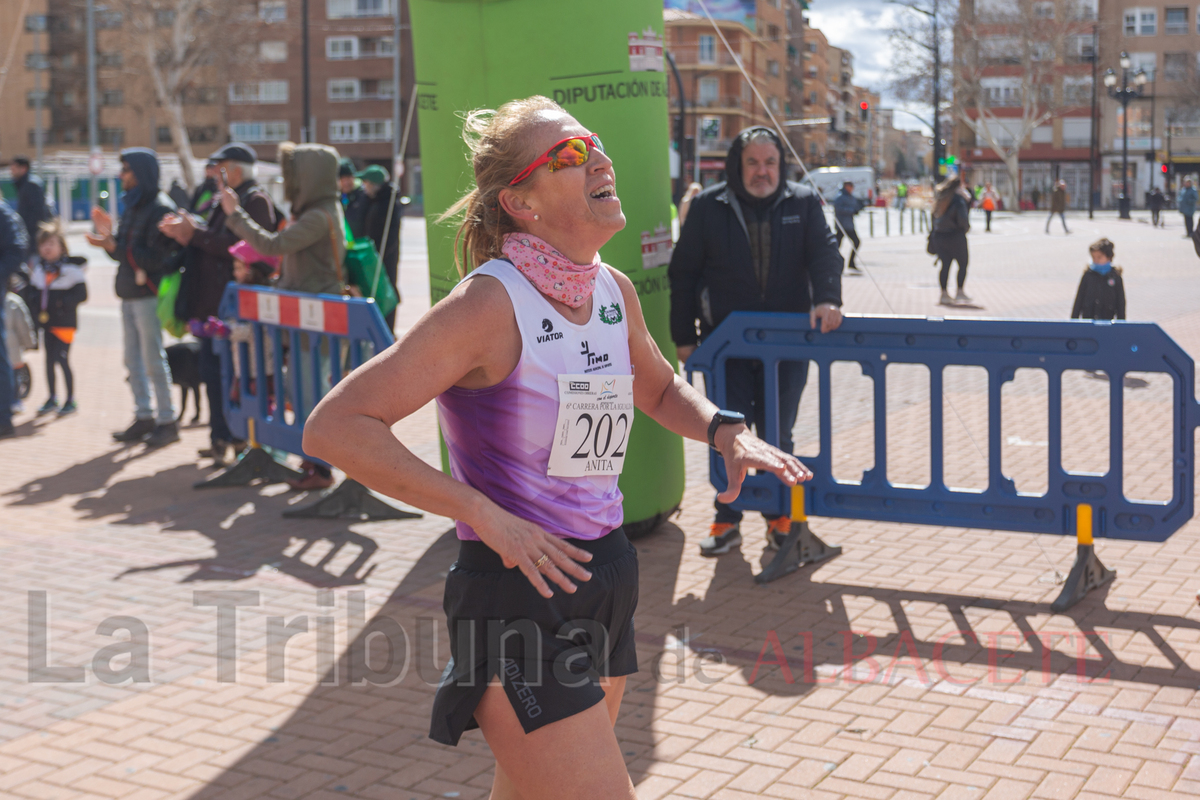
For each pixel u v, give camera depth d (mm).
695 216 5473
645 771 3350
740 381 5445
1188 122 71688
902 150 180625
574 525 2100
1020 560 5285
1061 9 70688
